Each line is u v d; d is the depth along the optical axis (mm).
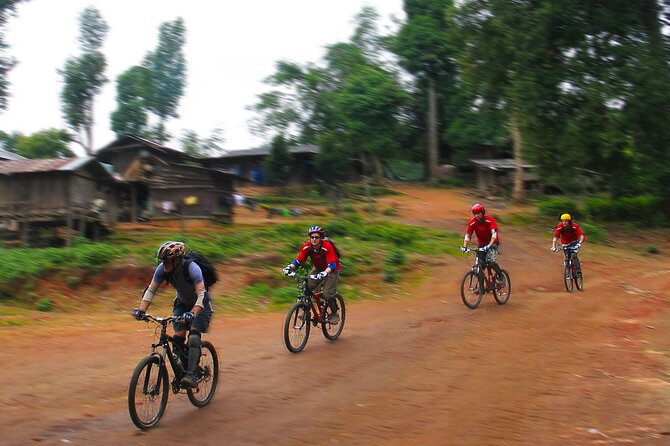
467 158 52438
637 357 8859
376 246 21438
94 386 7758
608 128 27875
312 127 52844
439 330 10984
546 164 31391
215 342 10414
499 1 29984
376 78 46812
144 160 34281
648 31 29141
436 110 54188
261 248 20516
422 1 53000
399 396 7184
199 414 6539
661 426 6117
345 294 16375
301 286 9633
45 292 17781
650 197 35938
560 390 7332
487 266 13227
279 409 6730
